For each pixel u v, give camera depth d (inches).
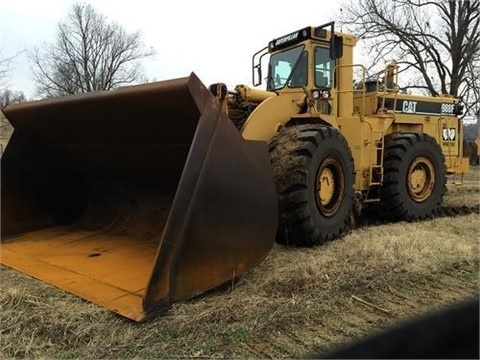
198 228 123.6
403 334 48.8
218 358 100.7
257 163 140.8
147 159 175.3
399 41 829.8
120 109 156.6
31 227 199.6
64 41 1544.0
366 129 231.8
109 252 166.6
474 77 800.9
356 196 225.6
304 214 178.4
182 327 111.2
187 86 126.5
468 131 786.2
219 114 131.3
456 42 803.4
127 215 195.3
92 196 212.7
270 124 197.3
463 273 165.0
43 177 205.2
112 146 181.5
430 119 293.9
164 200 181.3
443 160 276.5
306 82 219.3
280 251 178.9
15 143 197.8
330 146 191.3
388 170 250.8
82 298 126.0
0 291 133.5
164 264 117.5
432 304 134.3
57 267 152.3
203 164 125.3
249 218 136.9
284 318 118.4
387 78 268.5
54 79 1533.0
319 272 153.2
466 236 222.7
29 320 114.7
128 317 113.2
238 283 140.9
